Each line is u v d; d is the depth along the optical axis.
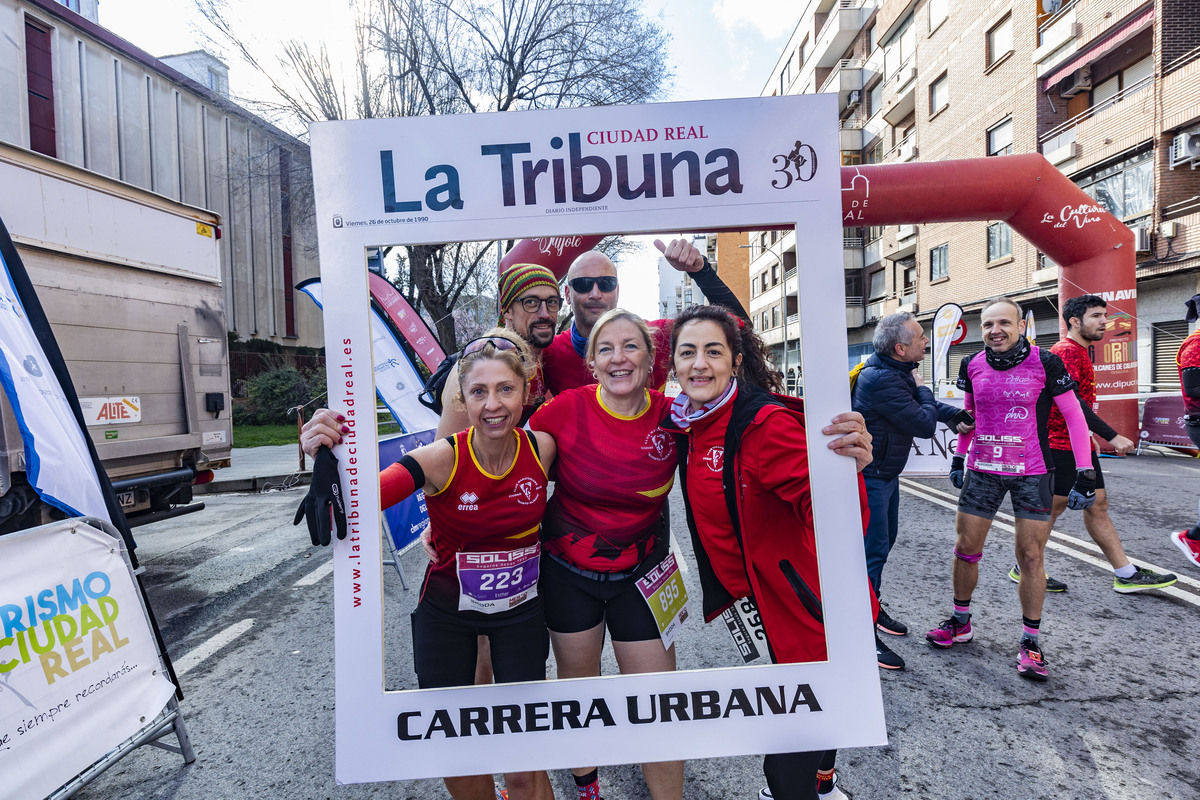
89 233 4.14
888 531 2.84
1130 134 11.21
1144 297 11.14
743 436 1.45
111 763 1.91
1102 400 7.59
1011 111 14.04
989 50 14.75
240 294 21.42
